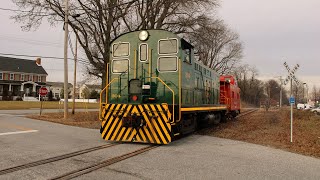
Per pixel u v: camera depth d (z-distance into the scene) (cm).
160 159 812
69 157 802
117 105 1092
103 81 2445
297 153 978
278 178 665
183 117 1223
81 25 2367
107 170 682
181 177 644
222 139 1242
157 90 1138
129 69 1173
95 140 1121
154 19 2647
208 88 1659
